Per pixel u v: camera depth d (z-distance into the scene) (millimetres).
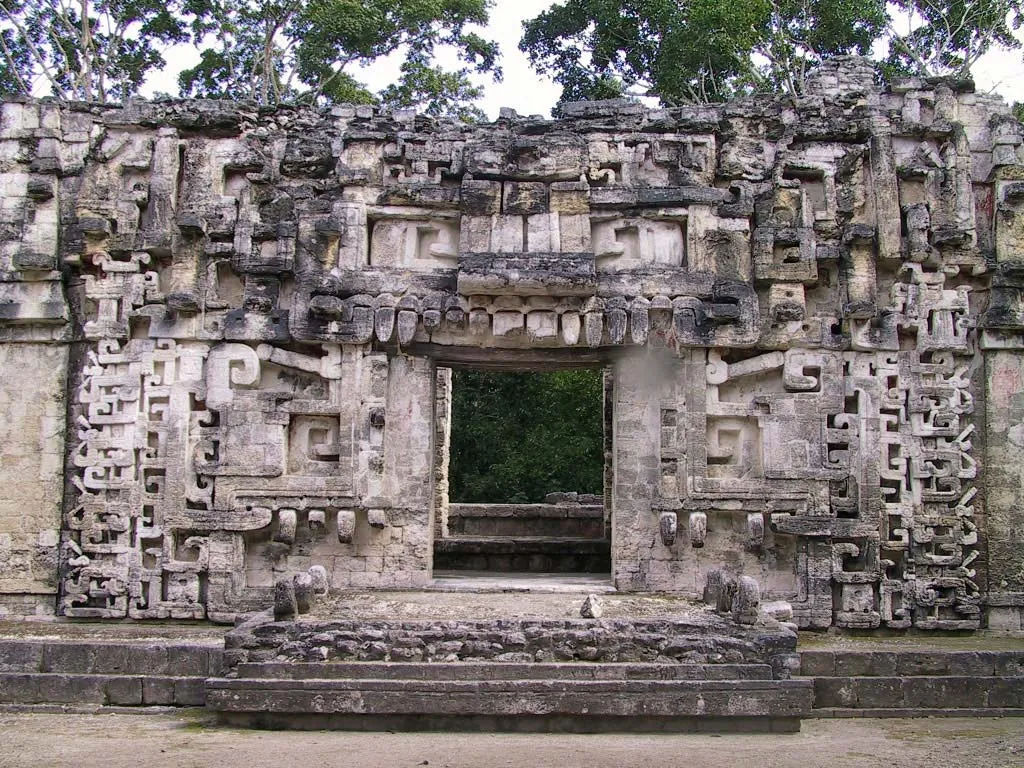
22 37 27047
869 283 15367
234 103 16031
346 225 15516
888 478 15109
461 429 28781
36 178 15680
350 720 10977
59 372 15570
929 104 15992
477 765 9273
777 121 15977
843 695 12242
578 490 27844
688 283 15289
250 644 11555
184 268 15570
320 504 15039
